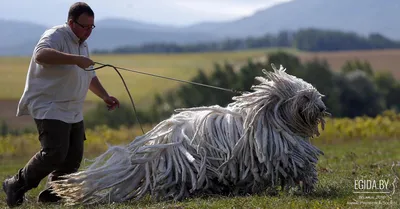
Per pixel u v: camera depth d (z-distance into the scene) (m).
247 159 7.93
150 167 8.06
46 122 7.94
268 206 7.02
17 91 45.81
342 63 55.62
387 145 17.36
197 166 7.94
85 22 7.94
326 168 10.97
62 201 8.27
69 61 7.63
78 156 8.45
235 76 34.06
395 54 71.06
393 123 23.55
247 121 7.98
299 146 7.96
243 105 8.12
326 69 38.75
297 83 8.10
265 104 8.01
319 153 8.13
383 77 47.25
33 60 8.01
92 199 8.05
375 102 40.78
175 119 8.35
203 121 8.14
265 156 7.82
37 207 7.94
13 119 34.41
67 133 8.05
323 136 20.95
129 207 7.48
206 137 8.06
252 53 85.69
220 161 7.97
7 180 8.34
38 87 7.96
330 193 7.90
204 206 7.18
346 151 15.08
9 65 66.75
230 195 8.00
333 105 38.03
